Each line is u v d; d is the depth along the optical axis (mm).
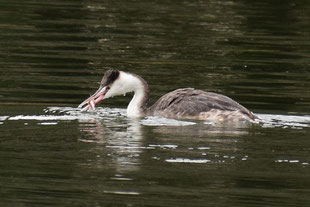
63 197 12328
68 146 14375
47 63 21578
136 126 15953
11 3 29562
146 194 12375
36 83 19516
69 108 17484
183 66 21922
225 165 13562
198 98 17125
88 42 24328
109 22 27219
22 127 15570
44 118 16391
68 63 21719
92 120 16453
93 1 30891
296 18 29188
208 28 26984
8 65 21219
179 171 13289
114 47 23797
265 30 27062
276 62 22766
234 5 31250
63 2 30297
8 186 12688
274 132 15602
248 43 25062
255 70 21719
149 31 26188
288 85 20156
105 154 13969
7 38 24297
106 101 18922
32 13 28016
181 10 29859
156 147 14398
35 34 24969
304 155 14078
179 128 15828
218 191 12539
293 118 16938
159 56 22906
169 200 12258
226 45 24688
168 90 19375
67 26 26312
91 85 19562
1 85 19219
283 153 14164
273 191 12617
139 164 13539
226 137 15148
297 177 13125
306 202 12242
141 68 21500
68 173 13164
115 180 12930
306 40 25766
